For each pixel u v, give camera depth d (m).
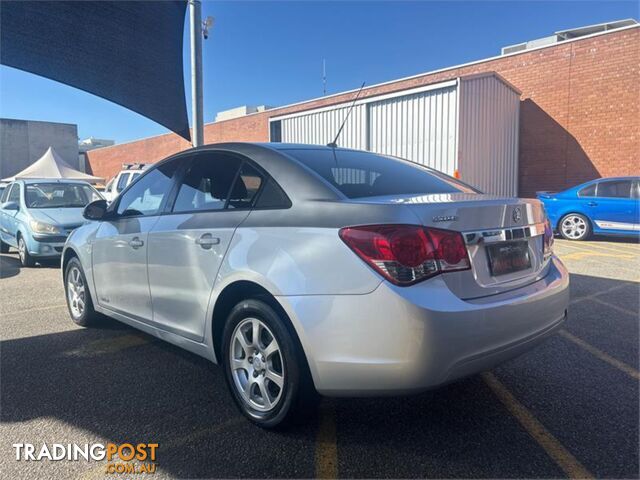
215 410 3.05
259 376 2.79
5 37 4.87
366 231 2.35
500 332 2.45
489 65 15.12
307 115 15.24
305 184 2.77
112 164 36.41
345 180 2.88
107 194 14.89
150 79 6.19
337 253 2.41
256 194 2.96
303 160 3.02
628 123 12.63
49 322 5.02
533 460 2.47
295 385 2.56
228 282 2.86
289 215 2.70
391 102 12.90
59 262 9.34
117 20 5.50
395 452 2.56
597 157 13.23
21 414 3.01
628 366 3.66
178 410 3.05
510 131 13.86
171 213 3.52
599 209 10.55
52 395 3.27
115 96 5.95
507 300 2.53
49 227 8.41
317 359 2.44
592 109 13.23
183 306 3.28
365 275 2.31
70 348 4.21
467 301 2.39
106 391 3.33
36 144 39.31
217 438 2.71
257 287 2.77
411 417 2.94
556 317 2.92
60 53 5.27
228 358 2.94
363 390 2.37
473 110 12.02
